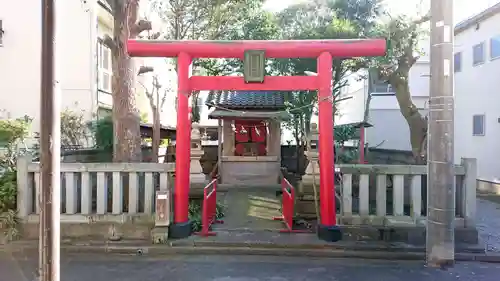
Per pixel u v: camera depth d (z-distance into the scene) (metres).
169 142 16.33
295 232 7.17
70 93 12.58
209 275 5.45
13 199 6.69
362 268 5.81
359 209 6.84
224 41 6.91
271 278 5.36
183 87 6.93
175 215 6.92
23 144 10.30
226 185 12.45
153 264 5.88
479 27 14.99
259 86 7.00
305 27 12.01
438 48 5.75
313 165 8.51
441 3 5.72
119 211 6.81
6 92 12.41
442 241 5.79
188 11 11.55
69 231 6.76
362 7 10.76
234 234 7.04
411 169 6.75
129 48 6.84
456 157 16.84
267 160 12.98
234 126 13.26
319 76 6.94
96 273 5.47
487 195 13.15
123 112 7.97
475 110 15.36
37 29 12.53
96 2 12.71
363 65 11.07
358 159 14.61
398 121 18.75
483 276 5.52
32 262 5.82
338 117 21.42
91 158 9.46
